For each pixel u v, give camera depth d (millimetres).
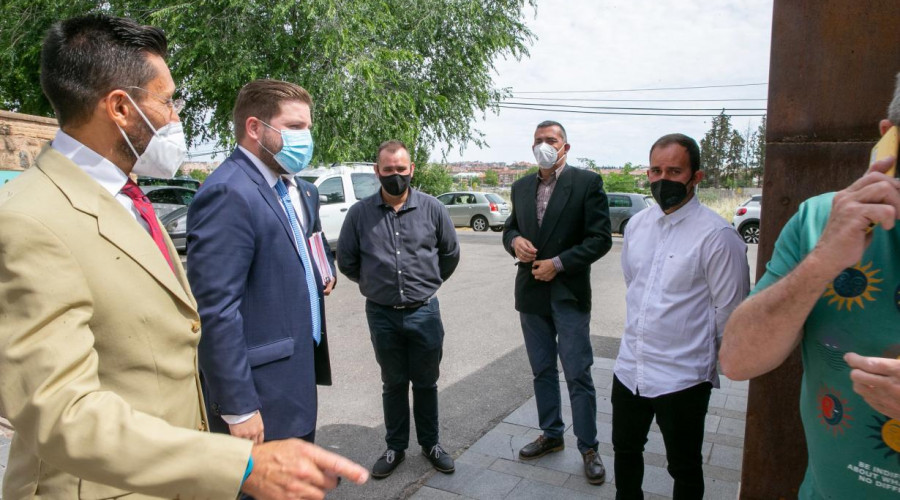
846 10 1728
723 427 3602
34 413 929
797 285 1149
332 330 6309
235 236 1847
